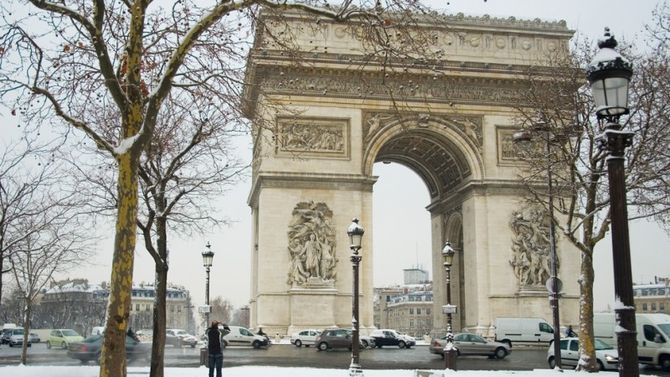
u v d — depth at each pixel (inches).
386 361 2832.2
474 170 3929.6
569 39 4079.7
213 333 1818.4
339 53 3754.9
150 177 1958.7
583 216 2196.1
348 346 3373.5
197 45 1311.5
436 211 4729.3
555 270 2236.7
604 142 835.4
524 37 4062.5
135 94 1136.8
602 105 806.5
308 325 3587.6
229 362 2640.3
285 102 3735.2
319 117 3789.4
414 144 4242.1
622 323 751.7
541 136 2347.4
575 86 2263.8
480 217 3895.2
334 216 3742.6
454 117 3927.2
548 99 2303.2
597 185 2229.3
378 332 4097.0
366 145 3828.7
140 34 1134.4
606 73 800.9
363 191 3786.9
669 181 2228.1
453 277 4402.1
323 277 3661.4
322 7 1306.6
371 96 3838.6
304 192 3732.8
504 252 3870.6
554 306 2202.3
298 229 3693.4
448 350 2245.3
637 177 2101.4
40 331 6240.2
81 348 2844.5
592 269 2178.9
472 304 3914.9
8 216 3127.5
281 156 3732.8
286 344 3533.5
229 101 1369.3
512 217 3905.0
